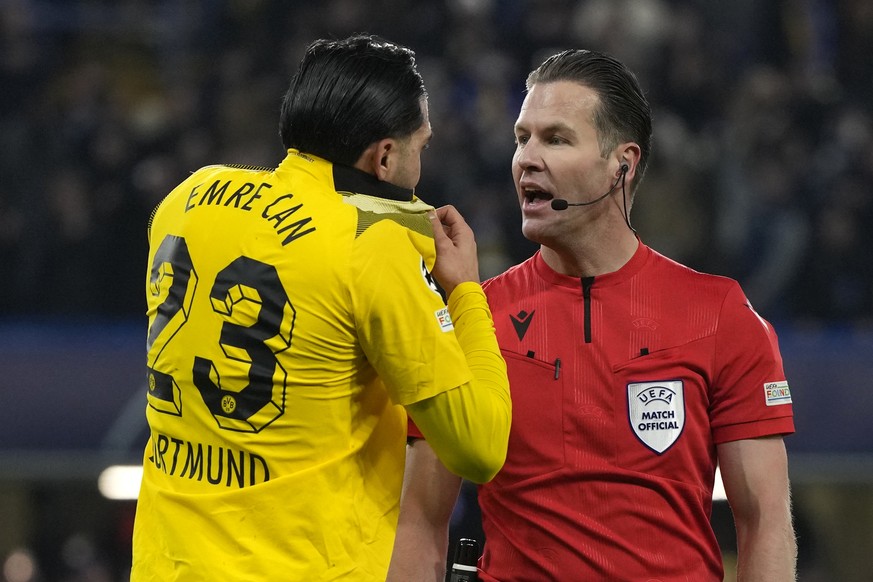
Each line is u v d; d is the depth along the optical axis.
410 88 8.55
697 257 29.14
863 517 27.92
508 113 31.39
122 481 25.28
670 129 30.58
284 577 8.00
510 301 9.45
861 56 34.12
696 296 9.14
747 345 9.01
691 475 8.93
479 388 8.22
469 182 29.36
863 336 26.77
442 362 8.10
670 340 9.00
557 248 9.21
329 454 8.21
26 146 29.81
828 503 28.05
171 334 8.38
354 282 8.01
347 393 8.26
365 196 8.41
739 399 8.99
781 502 8.98
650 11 32.75
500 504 9.18
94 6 35.53
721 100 32.19
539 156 9.01
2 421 24.91
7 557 27.02
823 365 25.66
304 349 8.04
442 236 8.84
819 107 32.03
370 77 8.40
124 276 28.81
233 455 8.16
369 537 8.38
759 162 30.61
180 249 8.45
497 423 8.26
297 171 8.41
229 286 8.16
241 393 8.12
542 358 9.12
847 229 29.73
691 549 8.92
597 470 8.87
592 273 9.26
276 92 31.69
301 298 8.02
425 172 29.11
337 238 8.08
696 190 29.84
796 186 30.39
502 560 9.13
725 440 9.07
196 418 8.27
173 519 8.25
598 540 8.84
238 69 32.41
